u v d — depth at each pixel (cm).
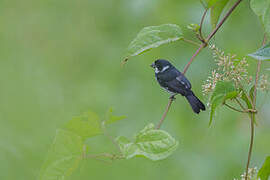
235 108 472
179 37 466
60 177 400
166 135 407
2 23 1602
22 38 1584
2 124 1257
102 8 1448
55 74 1498
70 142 404
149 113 1264
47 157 399
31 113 1327
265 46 391
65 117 1327
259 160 1043
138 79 1329
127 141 413
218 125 1088
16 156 1129
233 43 1038
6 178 1094
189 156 1140
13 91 1441
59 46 1555
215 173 1073
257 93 464
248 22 1057
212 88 451
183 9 1117
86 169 1077
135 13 1228
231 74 452
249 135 1063
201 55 1131
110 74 1400
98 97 1335
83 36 1529
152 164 1155
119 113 1288
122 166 1128
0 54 1530
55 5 1602
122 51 1388
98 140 1166
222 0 505
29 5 1620
